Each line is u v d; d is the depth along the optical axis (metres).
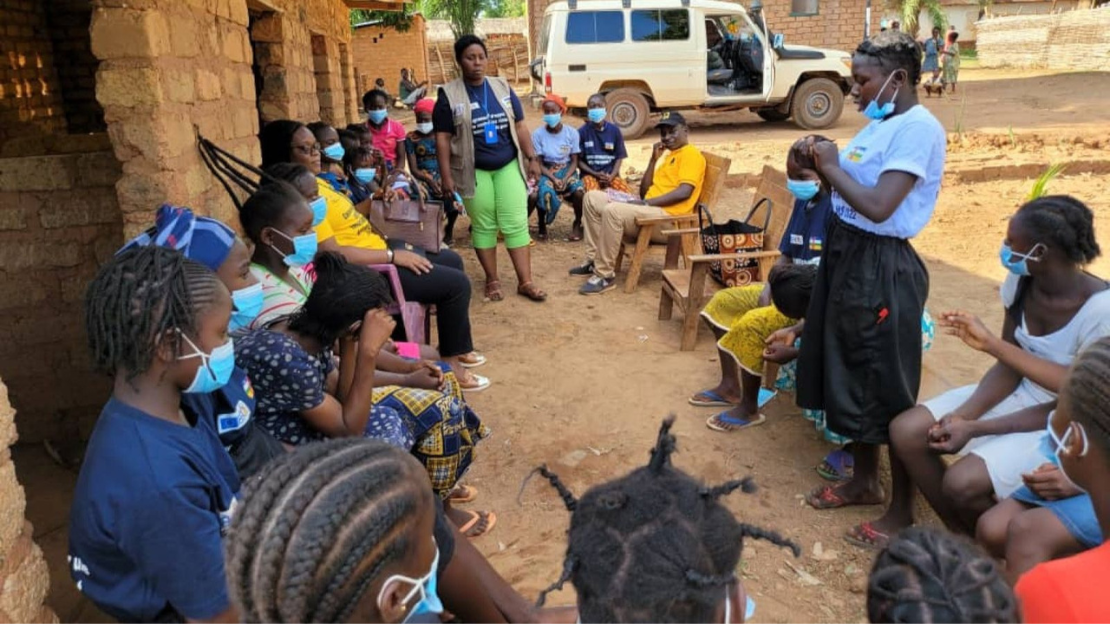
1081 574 1.57
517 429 4.30
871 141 3.07
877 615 1.36
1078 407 1.67
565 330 5.74
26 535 2.09
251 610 1.20
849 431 3.25
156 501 1.82
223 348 1.99
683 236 6.34
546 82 15.55
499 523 3.49
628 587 1.22
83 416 4.68
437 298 4.82
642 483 1.35
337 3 11.04
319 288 2.83
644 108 15.55
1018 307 2.94
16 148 5.60
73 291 4.44
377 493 1.23
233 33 4.57
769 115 17.44
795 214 4.37
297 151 4.66
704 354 5.26
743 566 3.13
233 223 4.48
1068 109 16.25
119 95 3.36
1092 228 2.67
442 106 5.94
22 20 7.56
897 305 3.10
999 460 2.75
